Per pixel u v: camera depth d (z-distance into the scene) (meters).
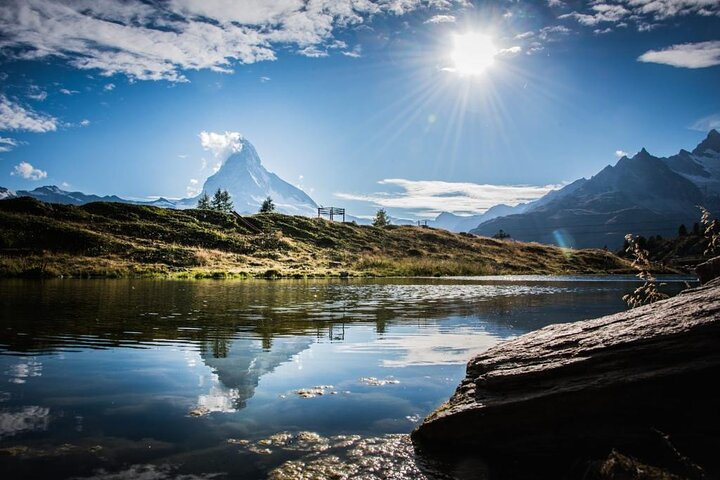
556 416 5.52
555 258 80.94
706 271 8.34
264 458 4.96
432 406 6.70
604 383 5.39
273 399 6.88
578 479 4.82
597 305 19.55
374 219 109.94
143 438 5.39
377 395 7.14
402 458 5.13
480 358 6.77
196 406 6.53
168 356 9.36
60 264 40.22
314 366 8.77
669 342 5.38
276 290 27.25
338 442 5.45
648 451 5.10
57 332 11.70
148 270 41.44
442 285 35.06
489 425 5.62
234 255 56.22
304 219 82.31
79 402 6.60
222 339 11.11
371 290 28.27
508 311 17.28
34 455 4.88
